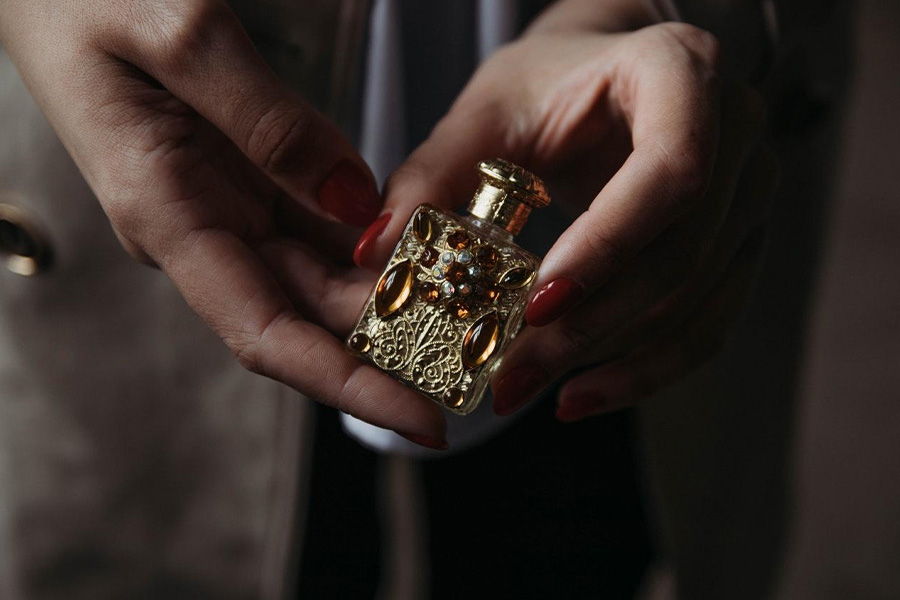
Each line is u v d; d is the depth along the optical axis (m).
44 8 0.29
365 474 0.42
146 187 0.29
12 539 0.41
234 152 0.31
